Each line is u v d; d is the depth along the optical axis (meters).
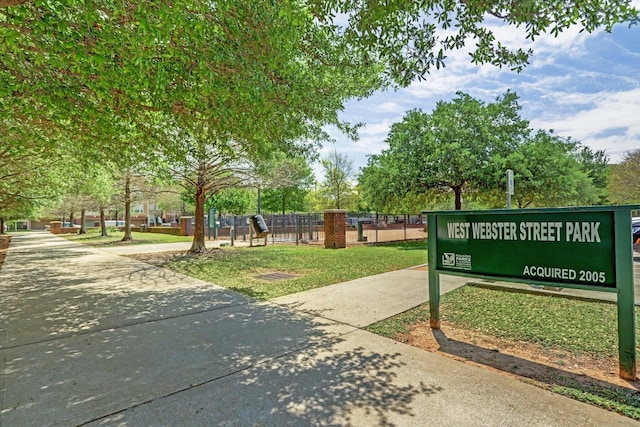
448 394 2.49
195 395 2.53
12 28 3.64
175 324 4.25
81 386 2.68
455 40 4.16
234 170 12.09
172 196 24.56
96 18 3.45
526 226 3.25
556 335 3.70
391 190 16.39
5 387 2.67
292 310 4.82
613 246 2.75
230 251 13.30
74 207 24.83
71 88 4.56
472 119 15.82
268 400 2.44
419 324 4.14
